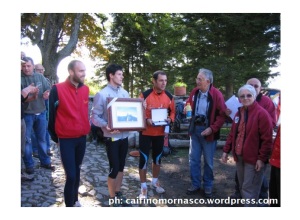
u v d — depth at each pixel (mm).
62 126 2812
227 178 4508
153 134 3490
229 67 8219
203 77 3523
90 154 5453
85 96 2980
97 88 17422
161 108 3504
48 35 9953
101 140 6293
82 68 2793
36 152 4992
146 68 15789
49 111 2818
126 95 3289
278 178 2713
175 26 10102
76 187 3102
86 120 2984
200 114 3629
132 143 6055
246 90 2809
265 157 2777
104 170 4535
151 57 11414
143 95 3547
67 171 2838
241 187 3057
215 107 3568
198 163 3791
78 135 2896
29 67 3945
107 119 3055
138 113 3203
